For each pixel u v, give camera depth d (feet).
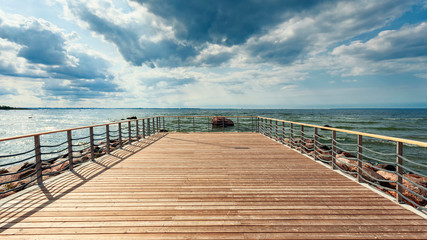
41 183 11.35
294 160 16.72
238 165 15.25
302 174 13.12
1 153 45.52
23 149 49.32
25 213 8.27
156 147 22.44
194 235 6.92
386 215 8.12
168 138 29.63
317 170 13.97
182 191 10.44
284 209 8.59
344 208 8.67
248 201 9.32
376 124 108.47
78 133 76.89
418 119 157.69
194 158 17.43
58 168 23.06
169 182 11.71
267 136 31.09
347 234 6.98
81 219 7.86
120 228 7.30
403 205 8.82
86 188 10.81
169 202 9.22
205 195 9.96
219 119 74.49
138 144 24.39
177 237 6.81
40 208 8.68
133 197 9.73
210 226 7.41
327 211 8.43
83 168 14.42
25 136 10.25
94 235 6.93
